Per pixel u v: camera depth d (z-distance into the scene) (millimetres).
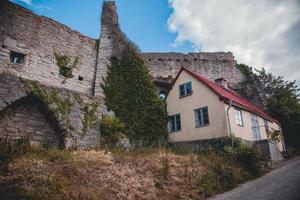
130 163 12430
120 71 21234
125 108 19812
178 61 30938
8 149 10664
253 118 22562
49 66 18734
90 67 21438
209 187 11703
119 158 12672
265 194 10305
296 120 29391
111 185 10117
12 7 17688
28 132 14359
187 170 12758
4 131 13438
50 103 15289
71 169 10242
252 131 21531
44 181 8977
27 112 14672
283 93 31281
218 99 19656
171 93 23297
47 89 15500
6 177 8750
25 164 9625
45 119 15375
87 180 9977
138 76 21703
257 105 31266
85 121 16641
